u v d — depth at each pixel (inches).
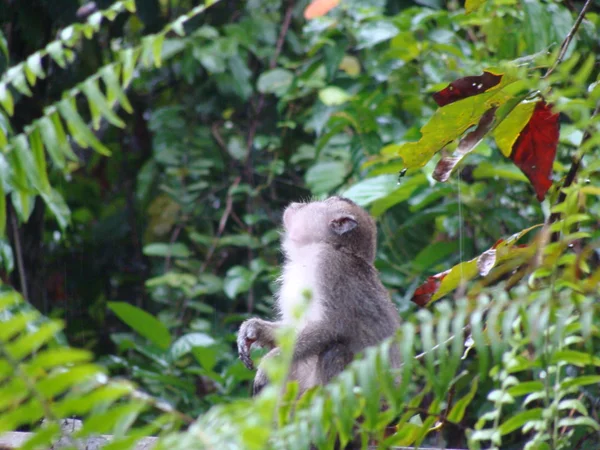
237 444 150.3
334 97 495.2
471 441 211.3
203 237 561.6
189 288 548.4
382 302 361.4
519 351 245.8
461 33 547.8
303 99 594.2
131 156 646.5
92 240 620.4
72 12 529.0
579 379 214.1
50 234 609.6
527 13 392.2
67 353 148.4
